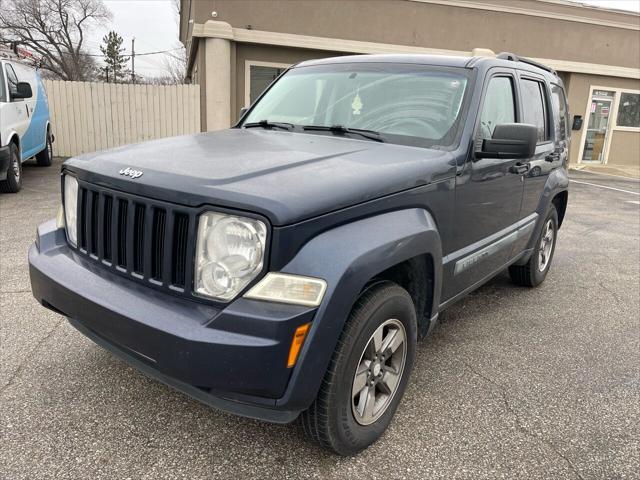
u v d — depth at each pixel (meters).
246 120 4.09
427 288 2.95
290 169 2.46
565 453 2.71
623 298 5.06
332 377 2.29
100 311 2.32
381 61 3.86
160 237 2.32
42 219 7.04
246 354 2.03
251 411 2.18
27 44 41.69
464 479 2.49
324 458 2.58
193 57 16.31
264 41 12.91
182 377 2.11
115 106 13.68
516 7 15.23
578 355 3.81
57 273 2.62
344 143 3.16
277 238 2.06
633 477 2.55
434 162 2.89
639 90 17.94
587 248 6.97
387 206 2.52
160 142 3.15
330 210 2.21
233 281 2.13
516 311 4.62
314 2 13.14
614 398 3.25
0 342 3.56
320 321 2.10
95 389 3.06
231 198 2.12
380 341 2.58
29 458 2.48
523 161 4.00
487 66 3.60
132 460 2.50
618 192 12.31
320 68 4.12
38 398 2.95
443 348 3.85
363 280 2.24
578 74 17.02
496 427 2.90
